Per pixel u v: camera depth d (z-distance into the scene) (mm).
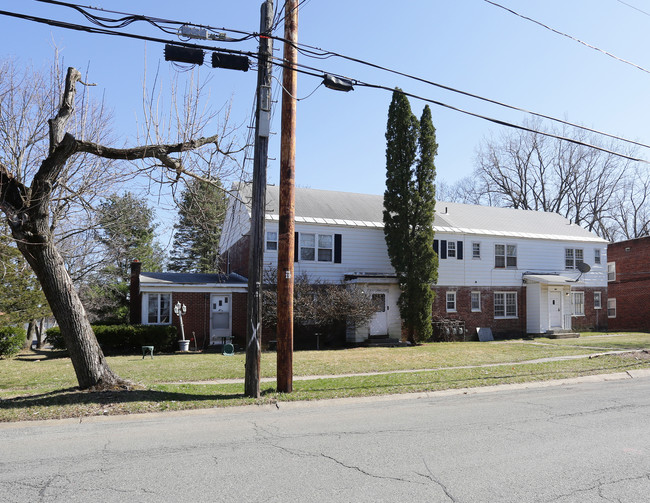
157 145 10070
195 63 9547
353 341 23062
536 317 28141
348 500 4609
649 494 4746
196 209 13078
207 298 22719
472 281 27328
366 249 24922
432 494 4746
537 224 31562
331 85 10492
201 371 14383
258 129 9945
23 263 18547
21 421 7973
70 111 9625
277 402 9594
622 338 25203
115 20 8953
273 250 22953
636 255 33938
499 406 9258
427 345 23109
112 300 31500
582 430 7238
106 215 16656
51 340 22891
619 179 45688
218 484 5039
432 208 23688
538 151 47562
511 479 5152
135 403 9062
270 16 9953
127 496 4719
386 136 24203
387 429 7422
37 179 9227
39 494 4770
